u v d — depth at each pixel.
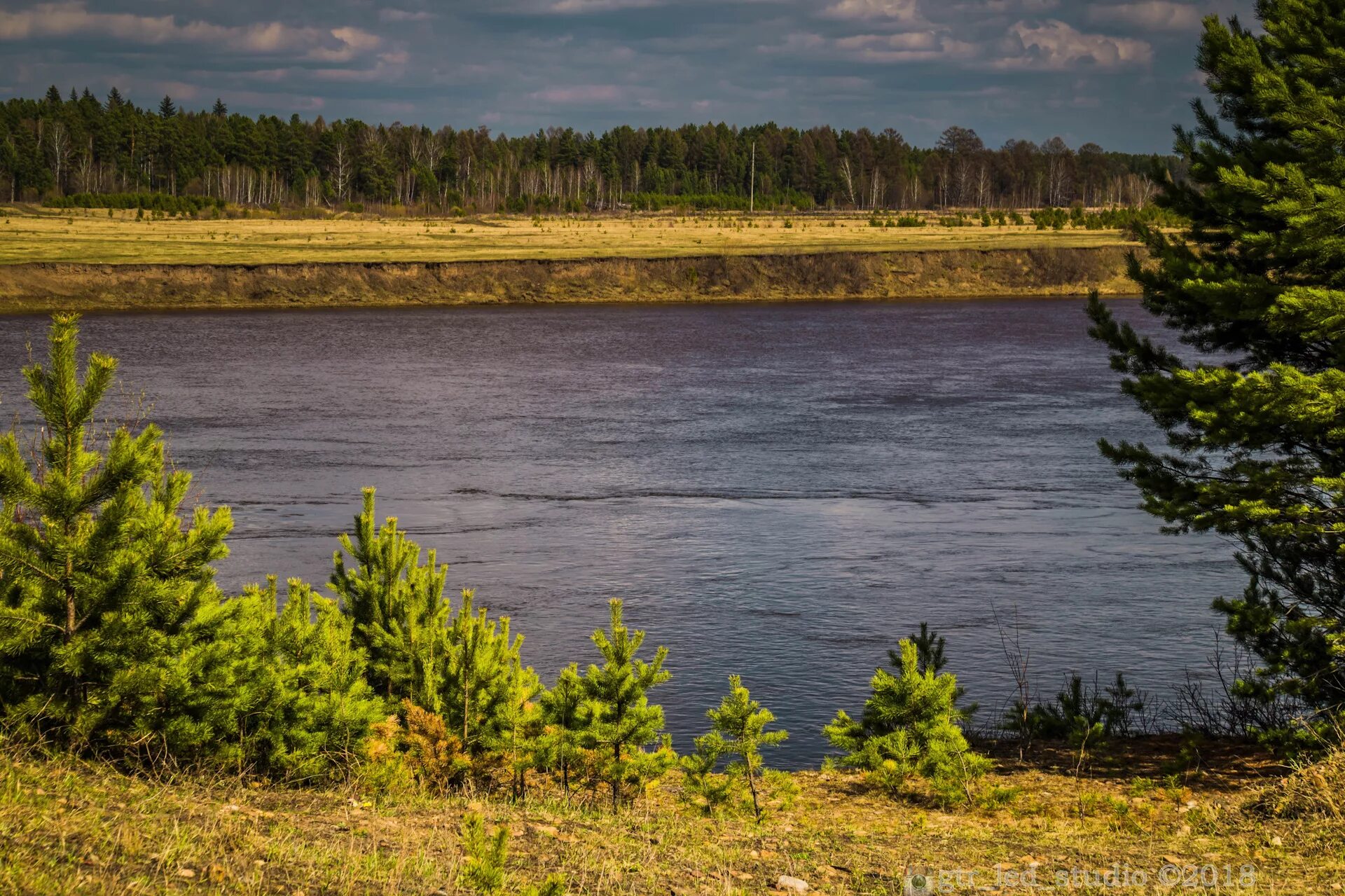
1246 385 13.77
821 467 41.44
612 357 77.12
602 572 27.69
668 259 130.00
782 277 131.50
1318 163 14.21
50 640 10.43
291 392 59.38
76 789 9.49
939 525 32.78
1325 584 15.35
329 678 12.21
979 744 17.22
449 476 39.25
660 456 43.47
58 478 10.38
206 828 9.16
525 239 152.12
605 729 12.79
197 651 10.95
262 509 33.44
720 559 28.95
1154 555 29.45
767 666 21.69
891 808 13.73
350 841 9.55
